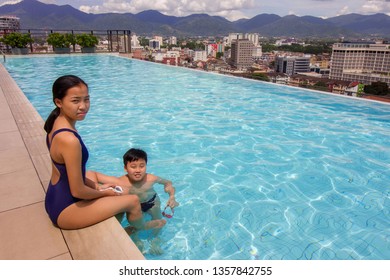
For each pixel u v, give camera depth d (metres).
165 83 11.98
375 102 8.73
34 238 2.02
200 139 5.70
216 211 3.38
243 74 13.38
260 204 3.55
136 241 2.66
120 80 12.76
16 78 13.27
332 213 3.39
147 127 6.35
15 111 5.80
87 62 20.30
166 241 2.83
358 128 6.49
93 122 6.65
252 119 7.05
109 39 26.75
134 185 3.19
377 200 3.68
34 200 2.52
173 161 4.71
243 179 4.17
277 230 3.07
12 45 22.91
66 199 2.04
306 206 3.53
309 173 4.39
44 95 9.54
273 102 8.77
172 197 3.39
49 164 3.29
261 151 5.18
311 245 2.84
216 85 11.53
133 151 3.03
